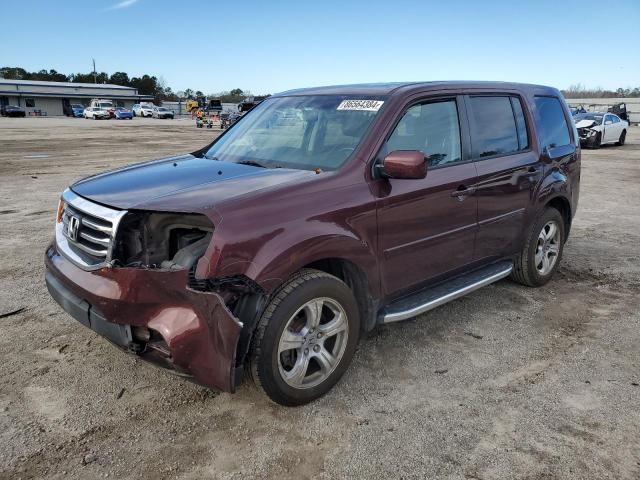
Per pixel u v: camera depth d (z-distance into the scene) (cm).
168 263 293
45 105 8144
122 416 313
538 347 412
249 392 342
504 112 480
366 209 344
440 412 324
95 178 375
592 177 1401
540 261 532
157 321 284
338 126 386
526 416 321
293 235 304
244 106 3562
